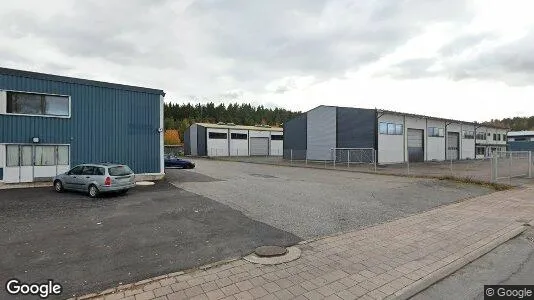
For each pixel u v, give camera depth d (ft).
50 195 46.34
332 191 50.93
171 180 65.10
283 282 18.07
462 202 42.98
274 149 207.31
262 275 18.98
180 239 25.91
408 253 22.93
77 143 58.39
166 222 31.19
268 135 204.74
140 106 65.72
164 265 20.56
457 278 19.34
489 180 64.39
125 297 16.24
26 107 53.83
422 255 22.54
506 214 35.86
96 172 45.70
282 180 66.49
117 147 62.69
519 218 33.96
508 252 23.99
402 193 49.49
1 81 51.55
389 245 24.68
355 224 31.01
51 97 56.13
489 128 184.24
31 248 23.57
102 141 61.05
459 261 21.42
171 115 402.93
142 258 21.75
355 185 58.44
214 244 24.73
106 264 20.66
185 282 17.99
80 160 58.70
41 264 20.61
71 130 57.82
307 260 21.45
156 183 60.18
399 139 124.16
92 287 17.43
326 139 127.34
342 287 17.49
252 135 197.67
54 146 56.39
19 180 53.42
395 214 35.50
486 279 19.13
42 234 26.99
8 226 29.48
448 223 31.63
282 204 40.09
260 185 57.67
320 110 129.80
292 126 144.15
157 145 67.77
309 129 134.82
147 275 19.02
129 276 18.86
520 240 26.99
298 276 18.89
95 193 44.62
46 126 55.47
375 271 19.69
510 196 47.83
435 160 142.20
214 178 69.41
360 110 117.91
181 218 32.81
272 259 21.53
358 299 16.21
